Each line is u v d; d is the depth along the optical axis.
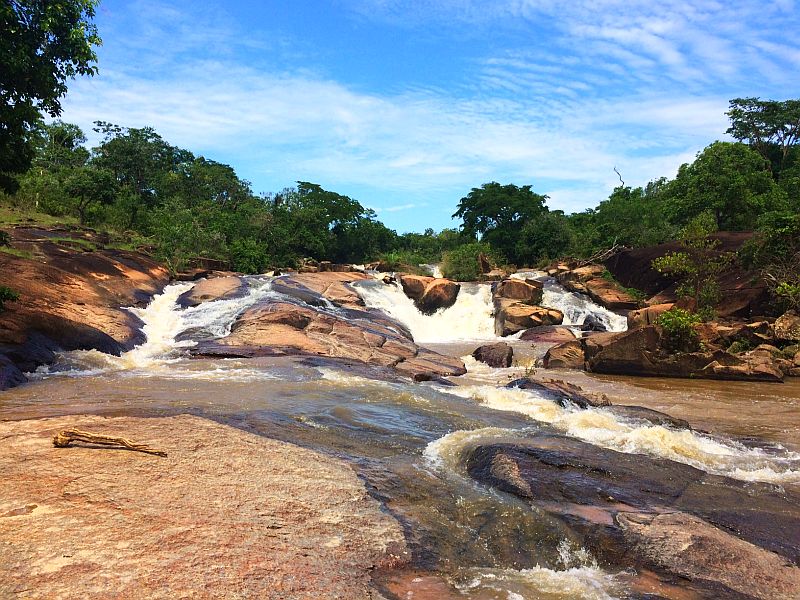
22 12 11.11
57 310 14.60
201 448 6.10
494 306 26.45
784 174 45.31
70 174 34.56
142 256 24.72
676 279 25.83
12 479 4.89
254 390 10.02
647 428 8.31
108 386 10.24
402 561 4.20
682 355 15.77
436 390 11.20
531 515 5.23
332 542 4.27
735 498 5.89
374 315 21.98
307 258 47.16
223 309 19.33
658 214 39.00
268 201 55.97
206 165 64.75
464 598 3.82
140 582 3.42
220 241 34.06
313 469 5.79
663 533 4.81
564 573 4.35
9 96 11.46
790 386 14.41
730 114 51.06
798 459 7.62
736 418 10.64
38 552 3.67
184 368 12.55
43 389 9.87
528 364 18.03
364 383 11.22
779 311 19.98
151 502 4.59
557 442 7.39
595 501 5.57
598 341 17.20
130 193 45.75
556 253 45.16
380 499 5.27
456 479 6.12
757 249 22.23
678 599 3.98
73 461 5.41
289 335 16.23
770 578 4.25
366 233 59.56
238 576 3.60
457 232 61.66
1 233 15.45
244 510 4.61
